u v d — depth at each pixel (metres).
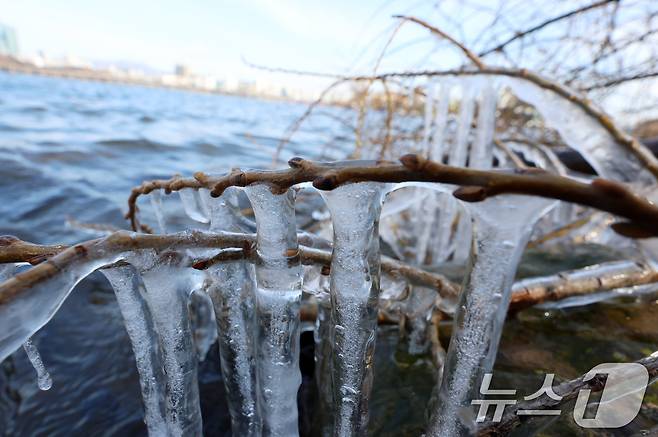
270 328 0.26
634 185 0.33
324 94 0.75
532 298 0.42
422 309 0.41
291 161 0.21
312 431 0.35
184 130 3.01
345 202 0.22
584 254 0.64
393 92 0.92
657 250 0.18
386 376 0.40
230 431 0.39
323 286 0.34
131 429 0.41
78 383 0.47
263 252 0.24
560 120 0.40
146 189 0.42
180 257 0.24
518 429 0.28
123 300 0.25
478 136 0.73
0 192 1.16
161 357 0.28
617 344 0.40
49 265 0.19
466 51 0.51
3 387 0.47
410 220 1.02
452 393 0.25
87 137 2.16
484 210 0.21
